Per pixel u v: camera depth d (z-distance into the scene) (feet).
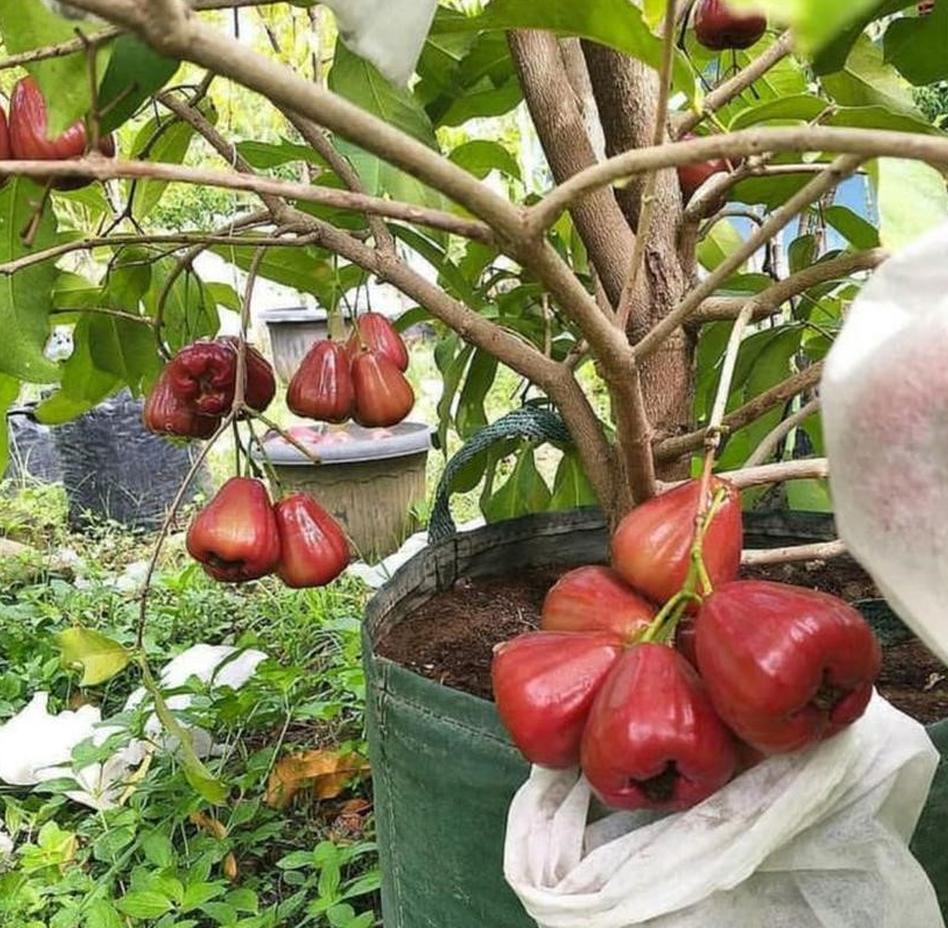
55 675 6.89
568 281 2.17
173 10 1.41
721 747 2.12
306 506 3.43
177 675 6.80
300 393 3.77
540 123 3.39
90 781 5.87
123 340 4.53
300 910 4.74
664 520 2.44
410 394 3.88
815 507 4.60
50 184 2.66
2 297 3.51
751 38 3.14
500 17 2.37
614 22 2.25
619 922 2.24
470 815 3.02
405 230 4.26
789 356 4.43
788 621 2.03
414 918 3.39
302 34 8.66
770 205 4.13
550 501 5.11
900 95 3.67
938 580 1.53
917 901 2.43
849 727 2.26
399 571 3.86
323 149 3.40
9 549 10.58
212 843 5.00
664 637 2.23
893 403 1.53
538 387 3.75
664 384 3.59
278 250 4.56
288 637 7.21
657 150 1.62
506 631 3.68
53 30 2.38
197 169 1.83
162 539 3.53
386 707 3.26
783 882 2.39
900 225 1.86
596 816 2.52
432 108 3.93
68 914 4.52
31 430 14.05
